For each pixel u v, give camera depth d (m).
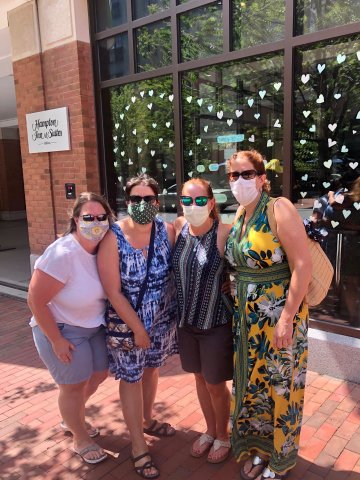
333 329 3.83
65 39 5.42
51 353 2.67
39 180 6.14
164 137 5.02
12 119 15.55
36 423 3.29
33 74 5.86
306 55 3.81
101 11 5.34
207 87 4.54
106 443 3.03
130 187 2.60
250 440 2.70
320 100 3.79
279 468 2.48
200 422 3.22
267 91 4.11
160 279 2.67
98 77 5.46
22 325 5.33
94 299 2.62
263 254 2.31
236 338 2.54
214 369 2.62
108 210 2.62
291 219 2.26
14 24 5.93
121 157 5.51
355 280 3.80
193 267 2.54
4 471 2.79
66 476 2.73
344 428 3.07
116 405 3.49
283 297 2.37
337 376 3.75
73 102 5.49
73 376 2.68
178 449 2.93
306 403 3.38
